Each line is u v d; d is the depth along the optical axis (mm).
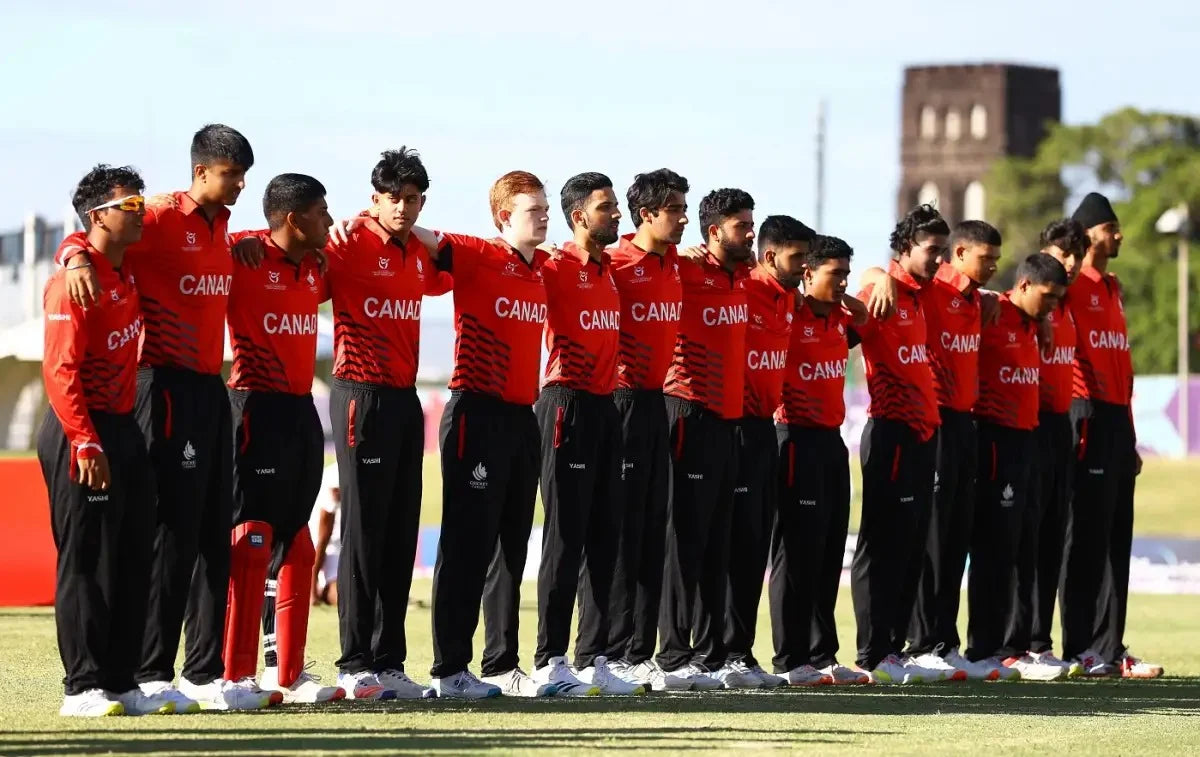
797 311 38312
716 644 37125
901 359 39312
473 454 33281
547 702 32156
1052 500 42719
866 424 39938
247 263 30969
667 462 36125
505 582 34250
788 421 38562
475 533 33375
